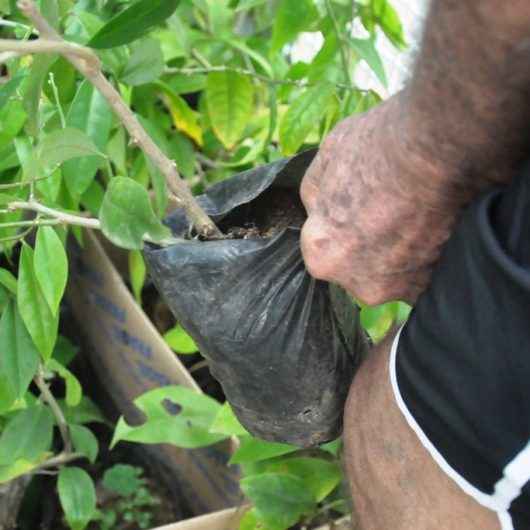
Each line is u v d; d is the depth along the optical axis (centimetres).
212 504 117
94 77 59
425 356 47
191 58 123
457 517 49
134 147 116
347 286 53
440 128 43
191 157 126
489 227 43
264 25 131
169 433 101
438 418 46
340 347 64
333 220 51
